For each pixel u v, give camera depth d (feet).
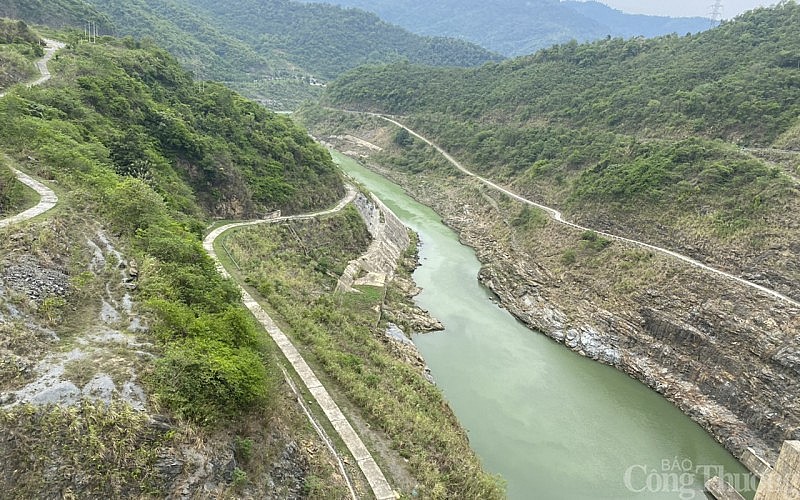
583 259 193.57
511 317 180.14
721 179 179.32
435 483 75.66
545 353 157.38
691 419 131.64
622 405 134.82
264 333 104.42
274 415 63.31
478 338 162.09
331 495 63.82
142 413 50.42
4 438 45.42
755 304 141.49
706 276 156.25
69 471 45.75
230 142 196.65
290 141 224.33
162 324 64.54
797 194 158.40
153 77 199.11
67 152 107.55
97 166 112.78
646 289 165.37
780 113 213.25
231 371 58.39
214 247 142.61
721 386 134.21
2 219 74.90
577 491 103.40
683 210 181.88
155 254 83.82
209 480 50.47
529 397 133.59
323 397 87.86
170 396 53.16
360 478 72.28
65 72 163.84
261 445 58.54
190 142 167.43
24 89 134.92
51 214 78.95
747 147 209.36
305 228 184.96
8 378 49.37
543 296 186.50
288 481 60.03
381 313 153.89
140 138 150.41
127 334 60.90
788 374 124.77
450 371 141.08
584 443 118.21
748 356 133.59
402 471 75.97
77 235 77.30
